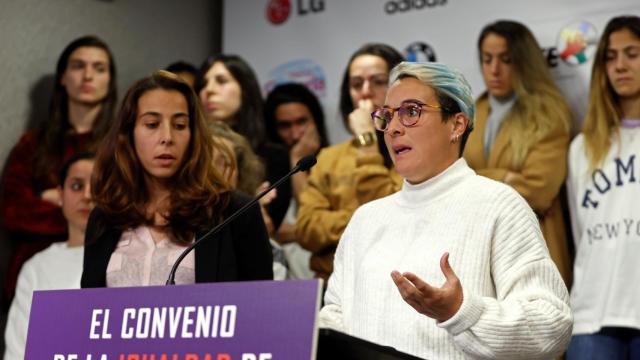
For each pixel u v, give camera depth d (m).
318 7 4.97
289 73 5.03
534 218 2.18
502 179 3.89
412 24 4.64
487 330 1.89
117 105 5.12
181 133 2.68
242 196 2.70
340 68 4.87
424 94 2.25
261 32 5.15
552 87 4.01
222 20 5.46
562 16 4.18
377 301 2.18
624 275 3.59
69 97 4.66
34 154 4.59
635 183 3.67
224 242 2.58
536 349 1.94
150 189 2.71
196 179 2.66
